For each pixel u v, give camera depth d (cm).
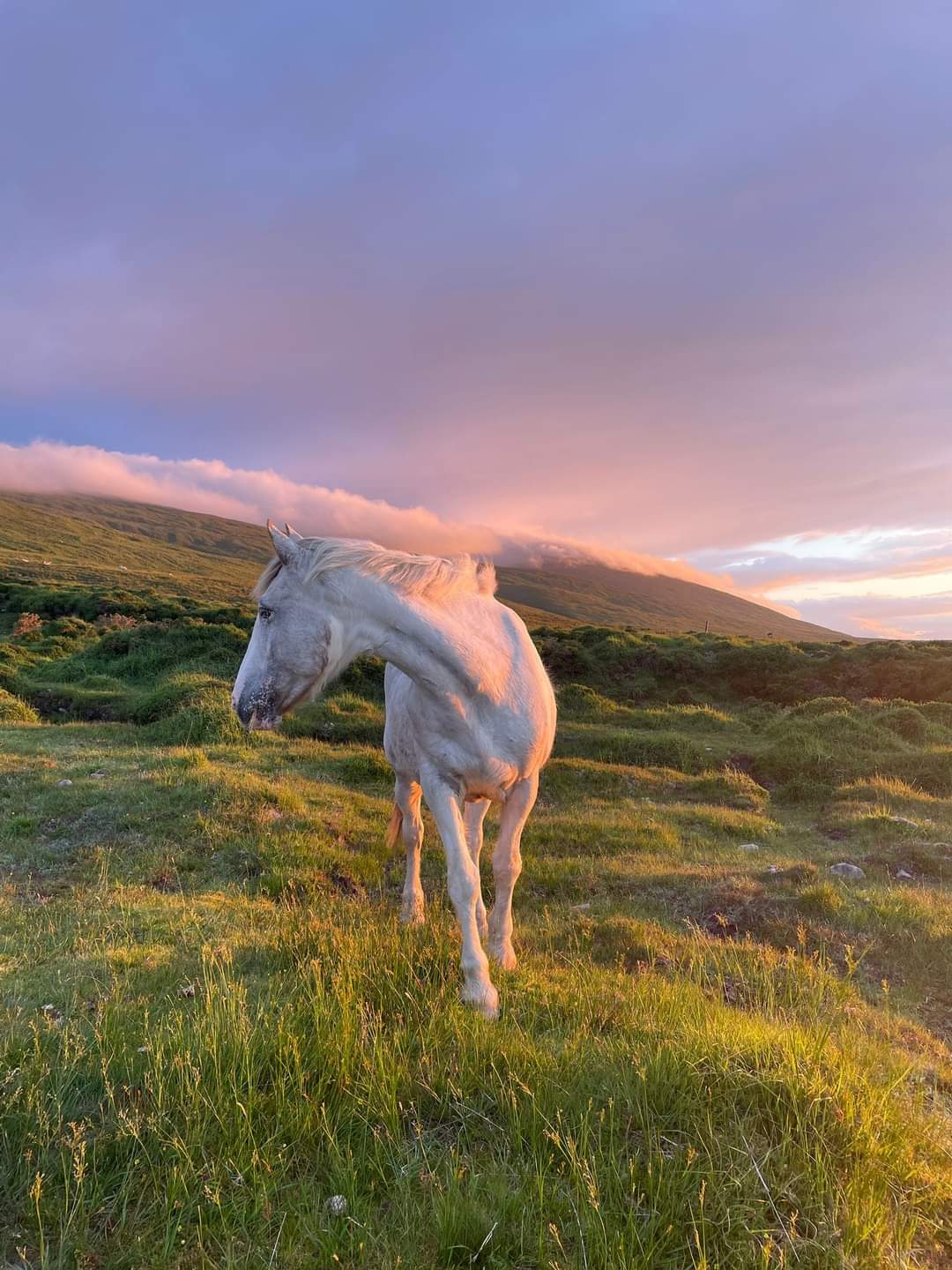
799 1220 201
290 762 979
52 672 1705
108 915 444
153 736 1065
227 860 574
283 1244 194
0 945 397
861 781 1081
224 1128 229
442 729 360
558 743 1283
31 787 716
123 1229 198
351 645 350
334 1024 283
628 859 707
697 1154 218
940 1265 197
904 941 497
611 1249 185
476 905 352
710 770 1194
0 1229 196
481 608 390
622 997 348
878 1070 285
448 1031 291
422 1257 190
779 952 480
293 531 363
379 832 694
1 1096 239
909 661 1938
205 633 1811
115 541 10525
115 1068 261
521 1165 220
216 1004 297
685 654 2150
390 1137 228
